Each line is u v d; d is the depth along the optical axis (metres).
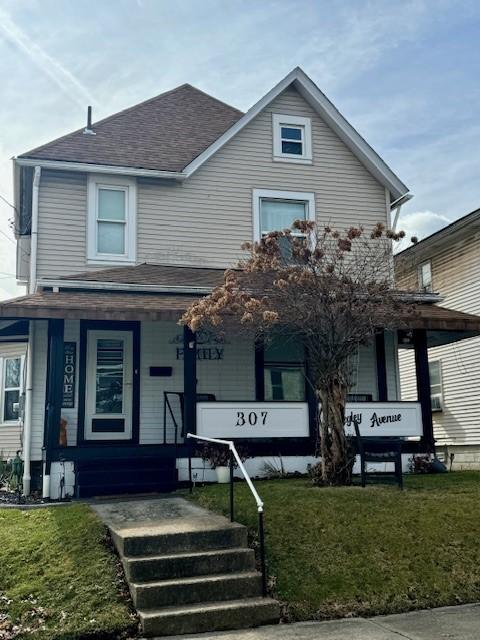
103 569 6.75
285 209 15.45
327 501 8.70
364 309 9.88
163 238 14.51
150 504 9.13
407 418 12.32
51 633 5.72
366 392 14.35
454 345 19.03
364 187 15.98
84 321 12.84
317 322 9.85
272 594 6.61
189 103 17.88
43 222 13.80
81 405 12.16
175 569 6.69
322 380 10.22
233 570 6.88
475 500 8.88
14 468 12.21
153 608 6.21
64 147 14.55
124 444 12.17
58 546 7.27
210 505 8.92
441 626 5.95
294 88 15.94
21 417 15.23
